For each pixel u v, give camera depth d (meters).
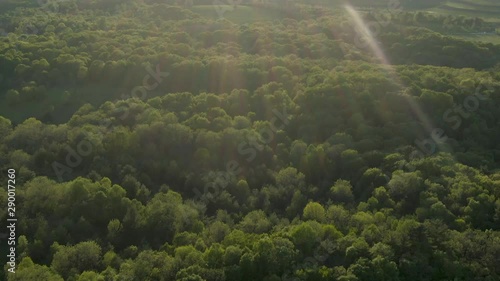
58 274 57.81
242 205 75.81
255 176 81.62
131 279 55.56
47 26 142.25
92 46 122.69
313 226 62.34
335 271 55.62
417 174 73.38
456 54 129.12
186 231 67.81
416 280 55.22
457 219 64.00
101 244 65.81
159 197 74.19
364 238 60.34
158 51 119.44
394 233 59.94
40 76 108.75
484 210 65.81
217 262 58.12
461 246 58.28
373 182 75.12
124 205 71.25
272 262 56.88
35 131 89.00
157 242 67.19
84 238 66.88
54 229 66.94
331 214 67.25
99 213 70.56
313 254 59.31
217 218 72.00
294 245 59.81
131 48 121.69
